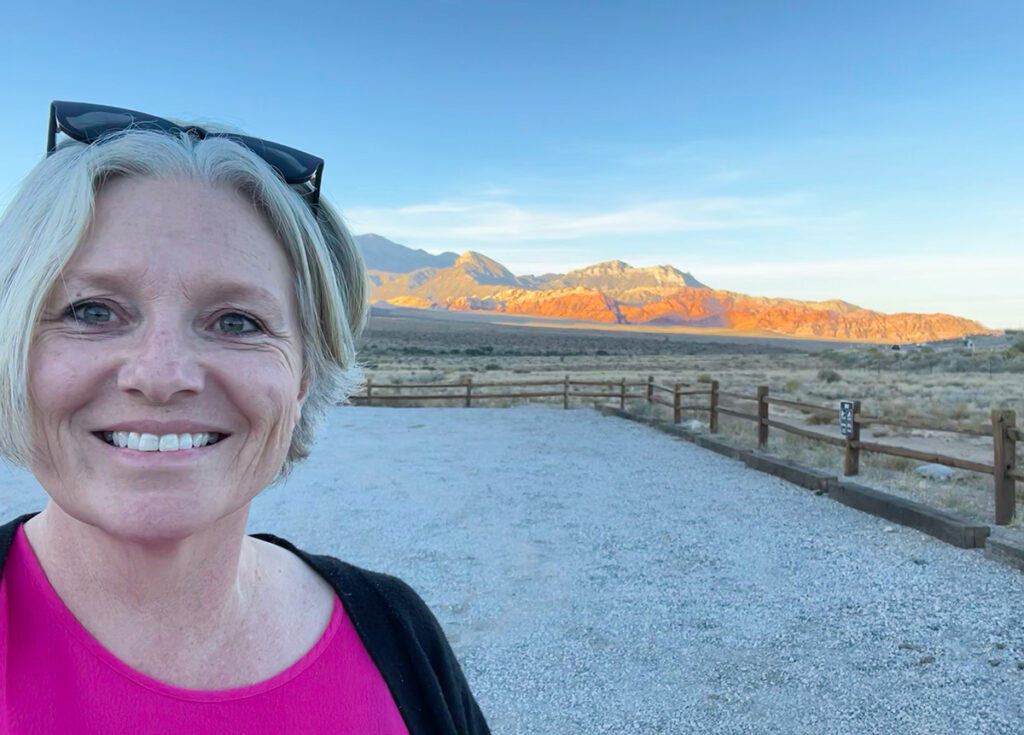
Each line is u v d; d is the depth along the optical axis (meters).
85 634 0.73
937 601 4.95
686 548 6.50
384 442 13.37
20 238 0.68
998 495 6.34
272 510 8.12
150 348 0.67
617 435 14.20
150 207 0.71
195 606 0.77
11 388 0.66
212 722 0.73
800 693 3.87
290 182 0.84
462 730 0.99
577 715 3.77
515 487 9.30
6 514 7.61
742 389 27.44
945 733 3.41
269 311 0.76
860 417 8.83
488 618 5.06
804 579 5.57
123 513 0.67
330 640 0.87
